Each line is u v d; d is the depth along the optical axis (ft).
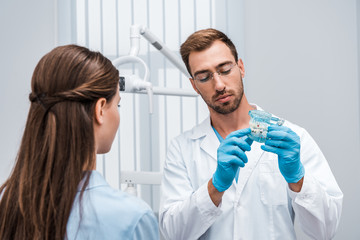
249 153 4.65
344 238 7.47
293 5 7.54
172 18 7.40
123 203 2.61
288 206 4.58
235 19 7.44
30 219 2.45
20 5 7.45
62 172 2.49
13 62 7.43
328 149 7.52
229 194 4.56
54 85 2.58
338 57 7.54
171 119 7.39
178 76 7.40
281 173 4.31
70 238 2.47
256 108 5.04
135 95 7.38
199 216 4.25
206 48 4.37
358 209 7.49
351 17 7.55
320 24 7.54
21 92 7.43
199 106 7.41
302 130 4.85
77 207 2.52
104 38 7.39
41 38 7.43
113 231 2.51
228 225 4.48
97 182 2.66
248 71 7.51
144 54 7.39
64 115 2.54
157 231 2.71
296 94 7.52
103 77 2.70
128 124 7.37
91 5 7.38
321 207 4.17
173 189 4.80
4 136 7.40
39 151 2.54
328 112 7.53
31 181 2.49
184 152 4.98
